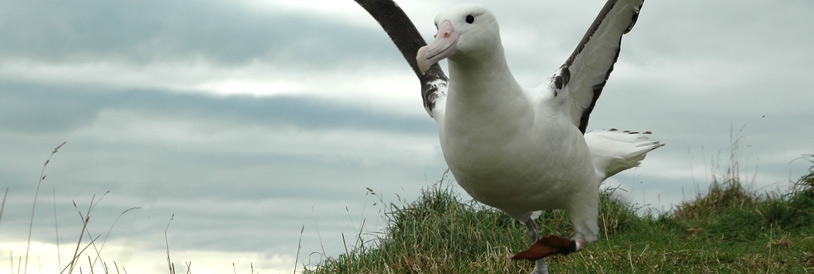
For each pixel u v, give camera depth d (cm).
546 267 645
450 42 483
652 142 625
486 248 752
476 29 486
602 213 852
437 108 584
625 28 563
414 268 700
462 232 768
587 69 576
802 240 743
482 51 491
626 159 621
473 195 579
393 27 690
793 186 874
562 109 559
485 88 502
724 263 682
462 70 500
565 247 523
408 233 768
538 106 535
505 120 510
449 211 803
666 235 827
